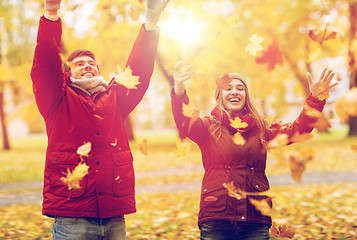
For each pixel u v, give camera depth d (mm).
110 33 8008
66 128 2750
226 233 2887
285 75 15805
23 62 22094
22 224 5871
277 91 22297
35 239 5066
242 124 2848
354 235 4961
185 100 2963
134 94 3025
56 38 2691
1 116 25000
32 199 8461
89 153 2723
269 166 10445
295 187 8992
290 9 14523
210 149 2990
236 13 14742
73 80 2879
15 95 23766
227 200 2869
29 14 21516
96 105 2820
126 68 2896
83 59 2967
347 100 2158
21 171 13570
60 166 2711
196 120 3016
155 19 2908
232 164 2924
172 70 3020
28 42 23000
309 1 13625
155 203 7449
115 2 6957
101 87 2920
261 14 14758
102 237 2738
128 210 2816
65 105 2779
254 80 13375
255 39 3092
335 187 8797
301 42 12148
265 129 3043
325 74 2850
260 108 3242
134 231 5359
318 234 5031
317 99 2861
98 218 2729
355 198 7461
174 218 6051
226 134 2986
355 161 13438
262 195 2924
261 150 2973
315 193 7703
